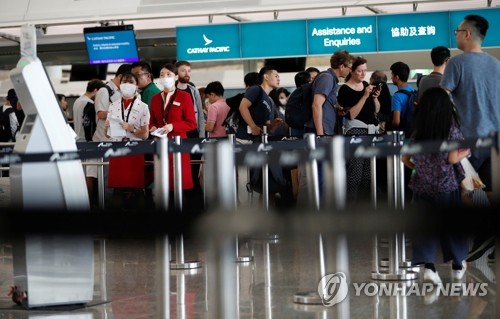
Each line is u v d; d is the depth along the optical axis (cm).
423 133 648
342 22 1520
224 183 396
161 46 1994
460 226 402
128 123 1002
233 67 2034
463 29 769
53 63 2003
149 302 624
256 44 1549
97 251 905
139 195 1098
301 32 1534
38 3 1600
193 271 760
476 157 741
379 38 1507
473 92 760
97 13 1566
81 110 1266
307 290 651
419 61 1727
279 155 440
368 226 402
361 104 1000
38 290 599
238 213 398
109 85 1172
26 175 594
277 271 744
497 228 409
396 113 1038
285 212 397
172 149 581
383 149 495
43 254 600
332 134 983
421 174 655
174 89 1009
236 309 591
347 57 1009
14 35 1736
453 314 559
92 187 1215
